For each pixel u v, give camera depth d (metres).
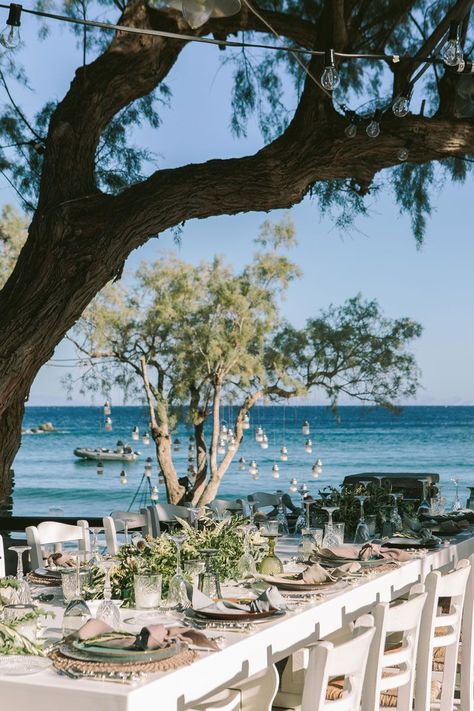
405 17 6.63
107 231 5.88
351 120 5.60
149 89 6.35
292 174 5.90
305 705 2.71
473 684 4.30
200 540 4.11
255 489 33.59
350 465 41.78
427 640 3.78
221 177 5.87
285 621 3.31
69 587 3.46
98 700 2.47
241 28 6.62
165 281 13.41
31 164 7.65
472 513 6.59
